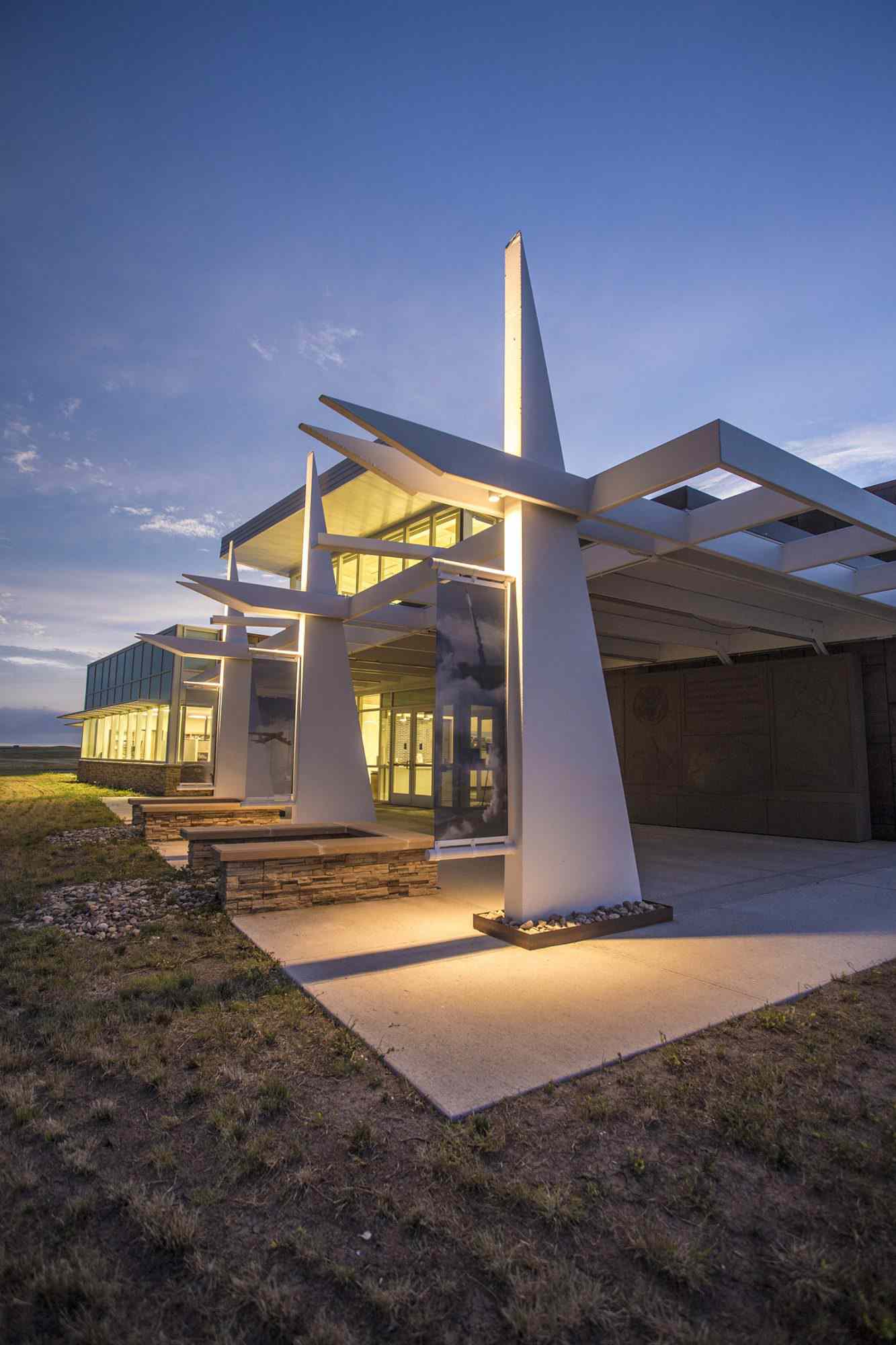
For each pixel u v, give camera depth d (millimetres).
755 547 8273
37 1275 2074
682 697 14461
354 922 6402
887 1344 1885
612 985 4617
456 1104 3057
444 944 5629
